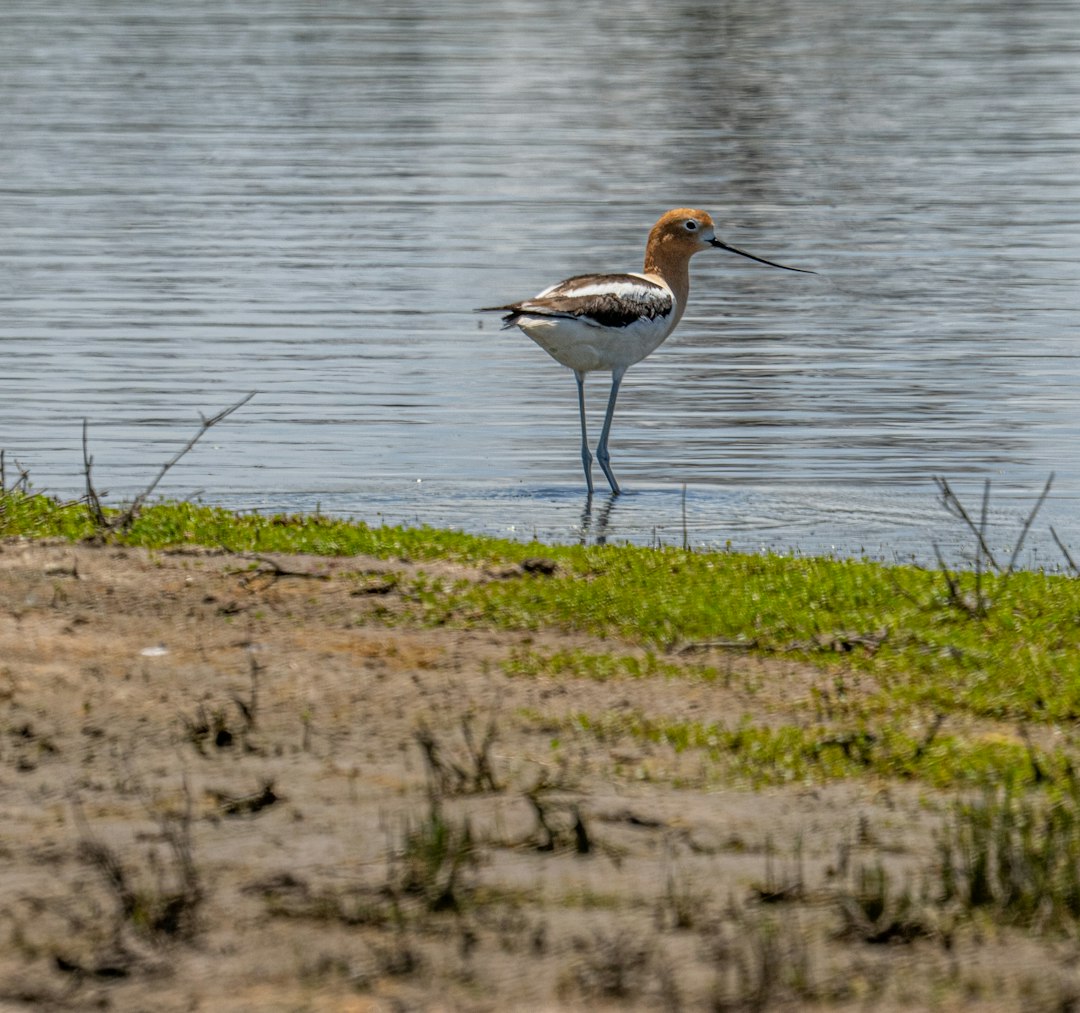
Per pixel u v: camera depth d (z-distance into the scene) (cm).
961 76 5134
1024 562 1474
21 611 1059
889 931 643
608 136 4216
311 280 2844
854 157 3959
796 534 1588
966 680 990
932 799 800
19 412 2089
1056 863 695
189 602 1095
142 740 848
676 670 1001
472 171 3797
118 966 607
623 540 1557
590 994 589
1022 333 2489
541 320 1747
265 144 4081
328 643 1023
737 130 4300
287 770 811
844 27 6269
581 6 6900
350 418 2084
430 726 884
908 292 2762
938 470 1842
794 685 984
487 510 1691
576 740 873
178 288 2775
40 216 3316
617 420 2081
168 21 6288
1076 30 6141
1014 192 3572
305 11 6644
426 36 5984
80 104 4597
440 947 625
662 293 1805
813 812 778
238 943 625
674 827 753
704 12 6731
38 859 699
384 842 721
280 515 1471
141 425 2039
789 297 2756
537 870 698
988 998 594
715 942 631
